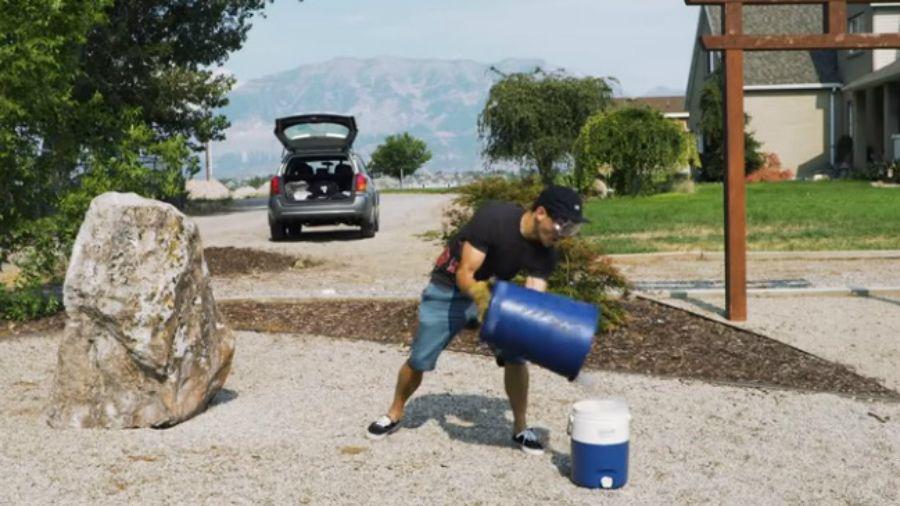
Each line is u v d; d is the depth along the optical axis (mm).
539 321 5117
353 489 5191
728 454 5867
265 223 25578
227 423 6465
